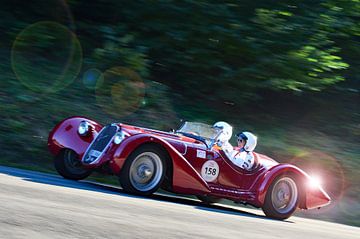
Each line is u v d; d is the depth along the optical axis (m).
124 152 11.28
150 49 22.52
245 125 22.38
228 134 13.07
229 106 23.27
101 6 23.89
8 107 17.22
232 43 21.91
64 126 13.38
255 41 22.05
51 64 21.42
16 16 23.52
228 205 15.64
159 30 22.02
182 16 22.03
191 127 13.48
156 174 11.68
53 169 15.83
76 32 23.69
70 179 13.48
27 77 19.66
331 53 24.98
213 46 22.31
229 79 22.31
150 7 21.95
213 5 22.05
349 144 23.48
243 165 13.04
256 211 15.18
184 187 12.05
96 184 13.24
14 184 8.92
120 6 23.11
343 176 20.12
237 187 12.95
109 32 21.94
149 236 6.30
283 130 23.00
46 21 23.66
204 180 12.38
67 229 5.87
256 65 22.22
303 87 22.91
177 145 12.23
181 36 21.75
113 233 6.08
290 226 10.79
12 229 5.42
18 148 15.91
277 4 23.72
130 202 9.42
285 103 24.97
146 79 21.72
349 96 26.30
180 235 6.75
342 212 18.02
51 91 19.27
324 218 17.14
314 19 23.27
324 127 24.47
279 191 12.95
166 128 19.77
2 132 16.14
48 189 9.10
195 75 22.97
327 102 25.59
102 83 20.73
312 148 21.78
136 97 20.56
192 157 12.38
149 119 19.81
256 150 20.05
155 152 11.61
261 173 13.12
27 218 6.05
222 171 12.76
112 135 11.84
